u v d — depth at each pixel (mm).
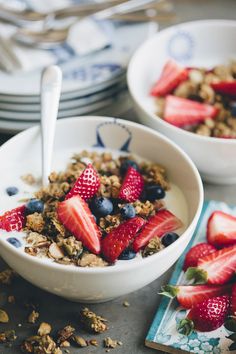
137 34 872
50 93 683
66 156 733
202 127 781
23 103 781
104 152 739
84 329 638
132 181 671
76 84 787
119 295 634
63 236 631
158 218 658
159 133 719
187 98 820
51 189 685
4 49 823
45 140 689
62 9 866
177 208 684
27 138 709
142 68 848
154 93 833
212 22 875
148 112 751
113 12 872
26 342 619
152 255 598
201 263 670
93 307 657
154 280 682
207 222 722
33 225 642
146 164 723
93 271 583
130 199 667
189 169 688
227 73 847
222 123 790
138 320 647
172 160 710
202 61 888
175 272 681
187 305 646
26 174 705
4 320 641
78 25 860
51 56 816
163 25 972
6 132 796
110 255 615
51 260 616
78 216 626
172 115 793
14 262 609
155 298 667
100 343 626
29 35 834
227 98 824
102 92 804
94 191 661
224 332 628
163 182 696
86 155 732
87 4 876
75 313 652
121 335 633
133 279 604
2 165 694
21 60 800
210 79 834
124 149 741
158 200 684
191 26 872
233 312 635
